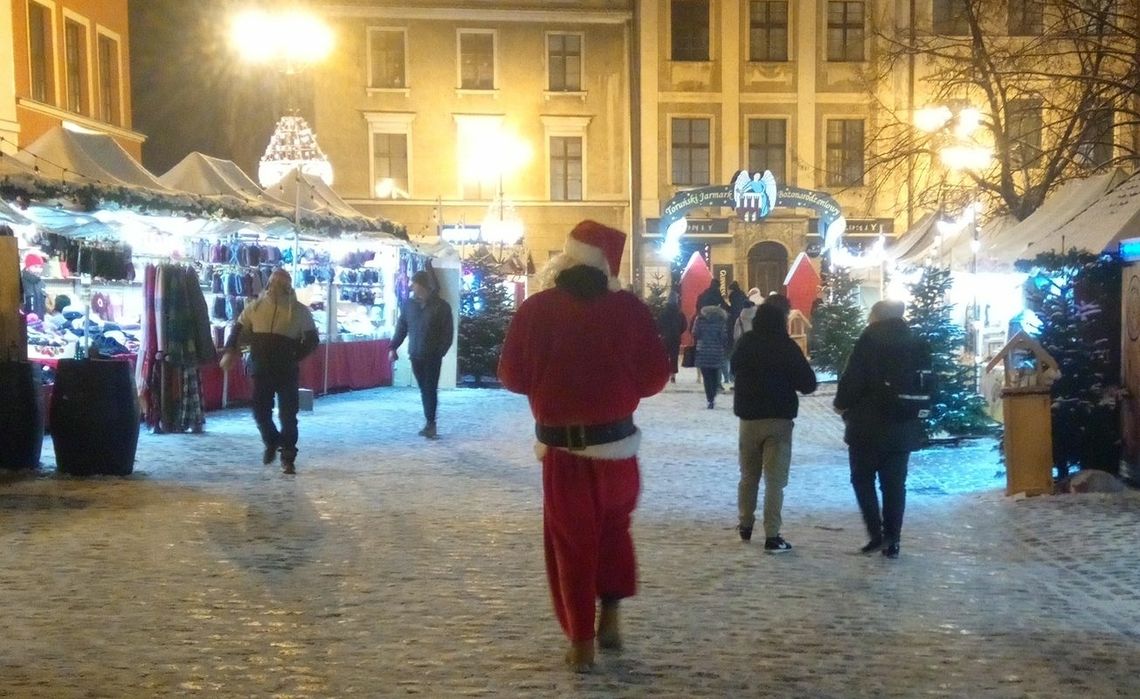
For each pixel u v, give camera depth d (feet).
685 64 133.90
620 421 16.42
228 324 54.85
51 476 34.12
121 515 28.17
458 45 134.72
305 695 15.30
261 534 26.08
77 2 79.66
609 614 17.43
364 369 68.85
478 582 21.84
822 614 19.85
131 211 45.34
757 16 134.62
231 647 17.52
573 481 16.35
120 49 87.56
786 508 30.99
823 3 134.00
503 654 17.25
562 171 137.28
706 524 28.32
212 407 53.78
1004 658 17.37
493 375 76.02
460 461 38.65
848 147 134.82
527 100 135.95
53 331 46.39
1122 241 33.96
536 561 23.70
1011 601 21.01
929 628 19.04
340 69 133.28
